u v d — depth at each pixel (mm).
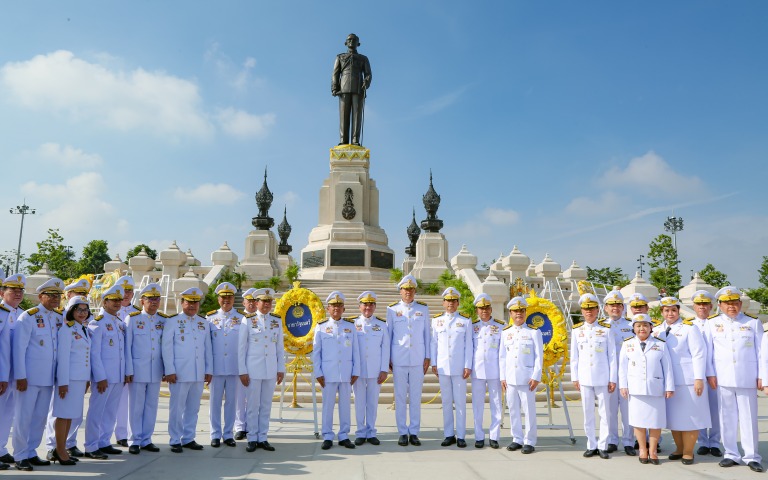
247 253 29359
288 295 13016
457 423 10430
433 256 29219
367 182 32312
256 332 10164
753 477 8055
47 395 8703
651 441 8977
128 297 10969
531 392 9922
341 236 30500
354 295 24672
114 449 9641
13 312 8844
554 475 8055
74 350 8859
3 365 8266
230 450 9977
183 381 9875
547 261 25828
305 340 12812
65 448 8852
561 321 12445
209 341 10461
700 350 9148
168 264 25250
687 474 8203
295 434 11609
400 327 10836
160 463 8828
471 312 20500
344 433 10422
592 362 9695
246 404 10594
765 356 8625
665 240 47625
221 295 10836
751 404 8781
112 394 9727
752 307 22234
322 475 8016
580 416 13875
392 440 11023
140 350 9836
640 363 9078
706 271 43531
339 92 33344
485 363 10406
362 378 10578
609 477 7961
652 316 19781
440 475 8031
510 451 9906
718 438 9742
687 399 9078
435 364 10844
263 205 30391
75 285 9578
